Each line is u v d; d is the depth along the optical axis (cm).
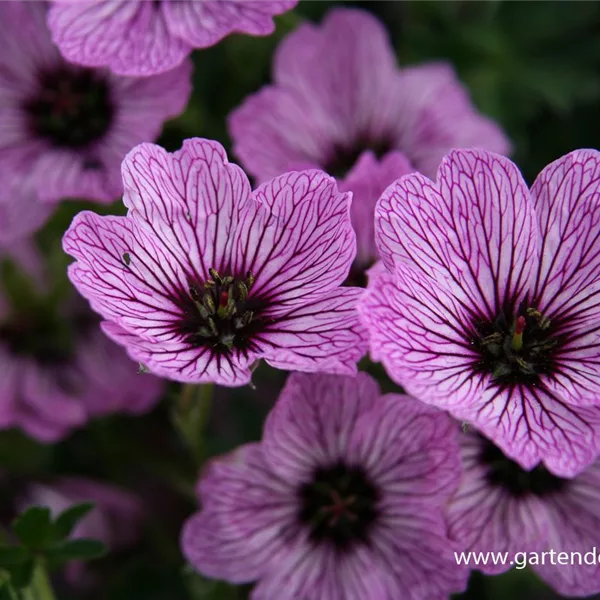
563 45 26
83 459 25
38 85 23
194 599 25
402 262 19
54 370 25
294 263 20
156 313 20
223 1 22
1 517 25
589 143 26
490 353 20
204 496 21
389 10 27
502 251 20
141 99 23
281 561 21
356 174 22
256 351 20
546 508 21
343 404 20
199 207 20
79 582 25
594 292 20
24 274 25
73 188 22
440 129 24
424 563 21
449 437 20
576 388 20
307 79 24
